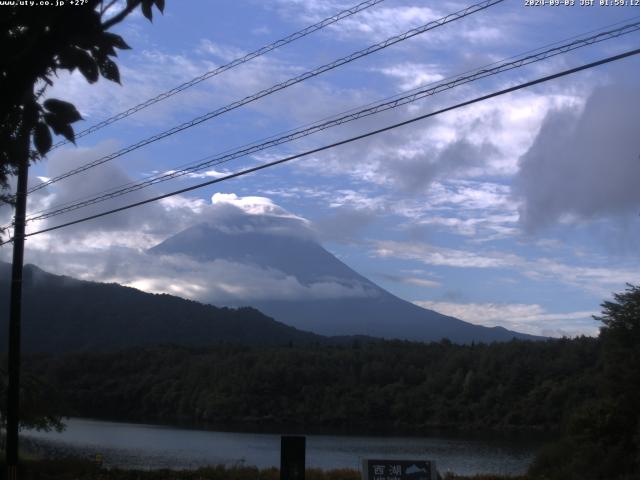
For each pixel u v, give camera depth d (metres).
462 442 74.94
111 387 119.88
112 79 4.16
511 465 52.94
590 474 35.06
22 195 19.75
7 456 20.53
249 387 111.31
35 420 31.36
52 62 4.03
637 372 36.34
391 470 13.54
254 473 30.97
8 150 4.28
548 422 86.50
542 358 94.50
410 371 109.94
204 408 110.56
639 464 34.31
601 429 36.25
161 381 119.81
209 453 59.88
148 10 4.17
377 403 104.38
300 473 14.77
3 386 28.48
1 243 22.33
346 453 61.34
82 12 3.87
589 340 93.38
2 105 3.89
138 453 58.12
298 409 107.75
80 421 103.62
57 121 4.20
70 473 28.48
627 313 37.97
